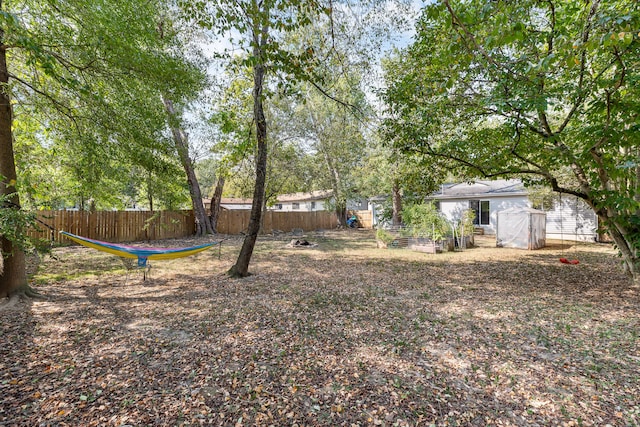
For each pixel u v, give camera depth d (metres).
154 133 7.30
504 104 5.22
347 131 18.64
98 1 5.42
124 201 18.94
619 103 5.53
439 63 5.82
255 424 2.69
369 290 7.09
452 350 4.09
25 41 4.10
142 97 7.01
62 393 3.06
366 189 25.44
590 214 15.60
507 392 3.15
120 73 6.25
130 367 3.61
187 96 7.45
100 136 6.90
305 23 4.04
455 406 2.94
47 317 5.14
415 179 8.67
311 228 26.06
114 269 9.09
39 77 6.74
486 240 16.83
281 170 18.66
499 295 6.67
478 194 18.52
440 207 20.64
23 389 3.11
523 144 7.31
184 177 9.73
